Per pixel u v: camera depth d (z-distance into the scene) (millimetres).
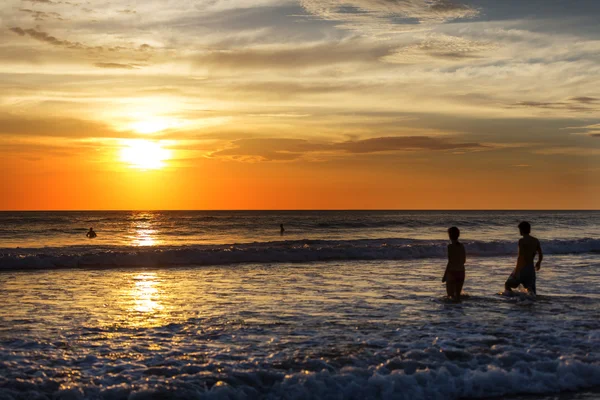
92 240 48562
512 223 77500
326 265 20156
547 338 8359
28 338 8359
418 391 6398
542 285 14281
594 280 15289
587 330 8906
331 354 7488
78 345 7984
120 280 15906
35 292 13383
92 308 11047
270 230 65312
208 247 28703
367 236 51594
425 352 7453
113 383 6297
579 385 6793
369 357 7328
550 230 60188
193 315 10289
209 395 6031
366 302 11734
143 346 7949
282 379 6520
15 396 5852
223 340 8320
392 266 19750
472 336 8484
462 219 101562
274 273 17609
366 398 6242
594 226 70875
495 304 11398
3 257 19344
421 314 10328
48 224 84688
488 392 6543
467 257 22969
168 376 6543
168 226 77062
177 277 16578
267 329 9070
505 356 7395
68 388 6059
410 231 60656
